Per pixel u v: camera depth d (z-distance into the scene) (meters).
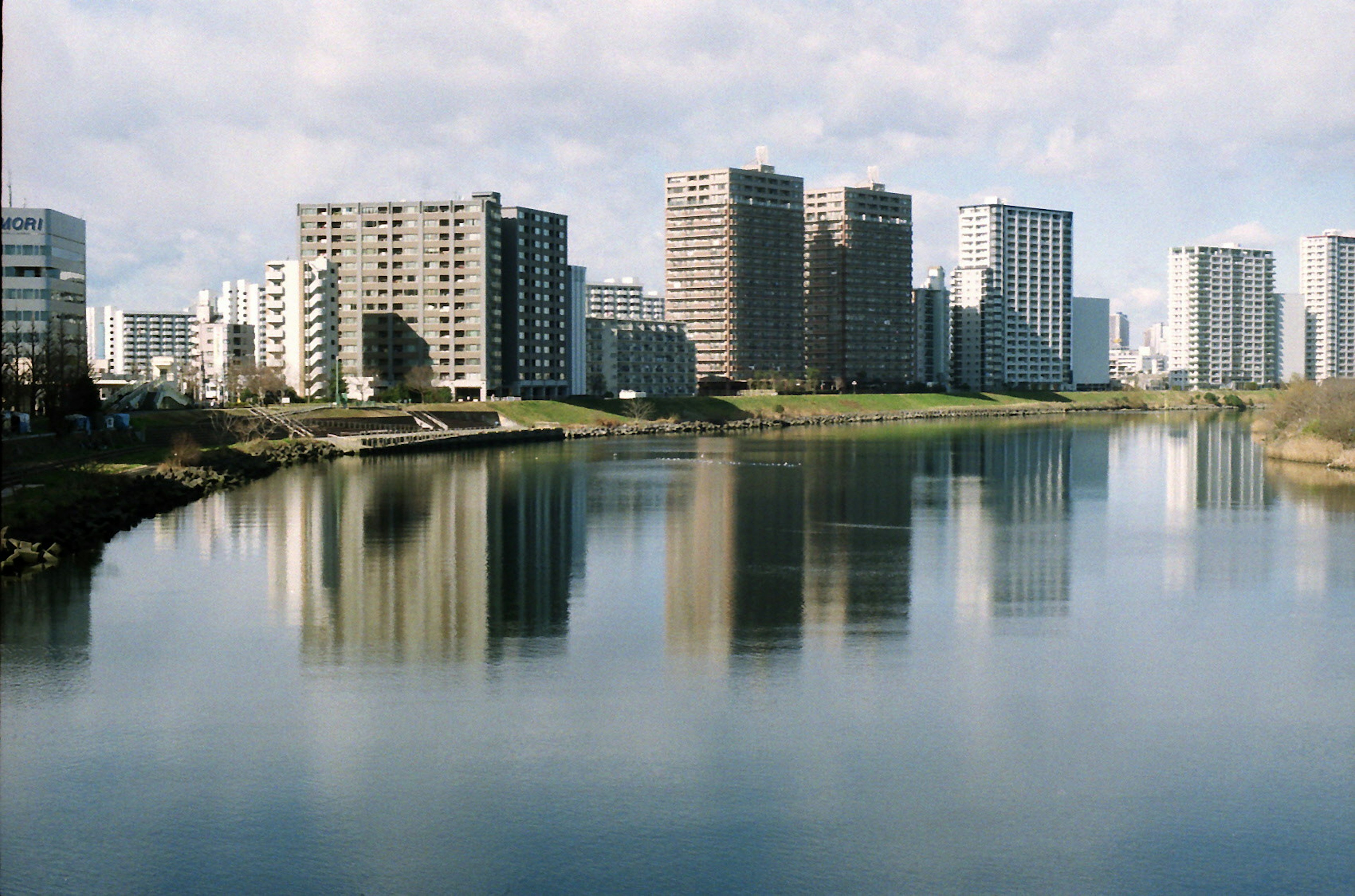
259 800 41.78
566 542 93.00
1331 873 37.44
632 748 46.25
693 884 36.78
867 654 58.91
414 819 40.47
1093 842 39.19
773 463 168.62
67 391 149.50
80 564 80.69
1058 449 196.38
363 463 167.62
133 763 44.69
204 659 57.41
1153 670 56.56
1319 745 46.91
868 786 43.06
